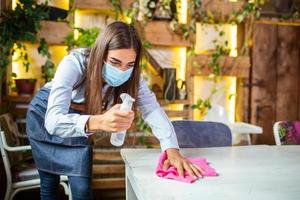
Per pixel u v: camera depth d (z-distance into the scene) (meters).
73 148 1.37
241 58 2.86
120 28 1.13
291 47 3.03
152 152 1.41
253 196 0.87
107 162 2.60
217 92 2.96
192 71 2.75
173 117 2.73
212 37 2.89
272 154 1.42
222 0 2.78
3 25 2.25
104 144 2.58
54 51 2.62
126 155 1.34
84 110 1.30
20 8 2.27
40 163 1.42
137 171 1.11
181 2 2.77
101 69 1.15
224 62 2.82
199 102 2.79
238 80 2.96
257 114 2.99
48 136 1.39
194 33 2.72
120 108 0.99
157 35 2.66
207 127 1.69
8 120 2.17
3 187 2.20
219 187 0.94
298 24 3.02
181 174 1.03
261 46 2.96
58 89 1.10
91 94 1.18
